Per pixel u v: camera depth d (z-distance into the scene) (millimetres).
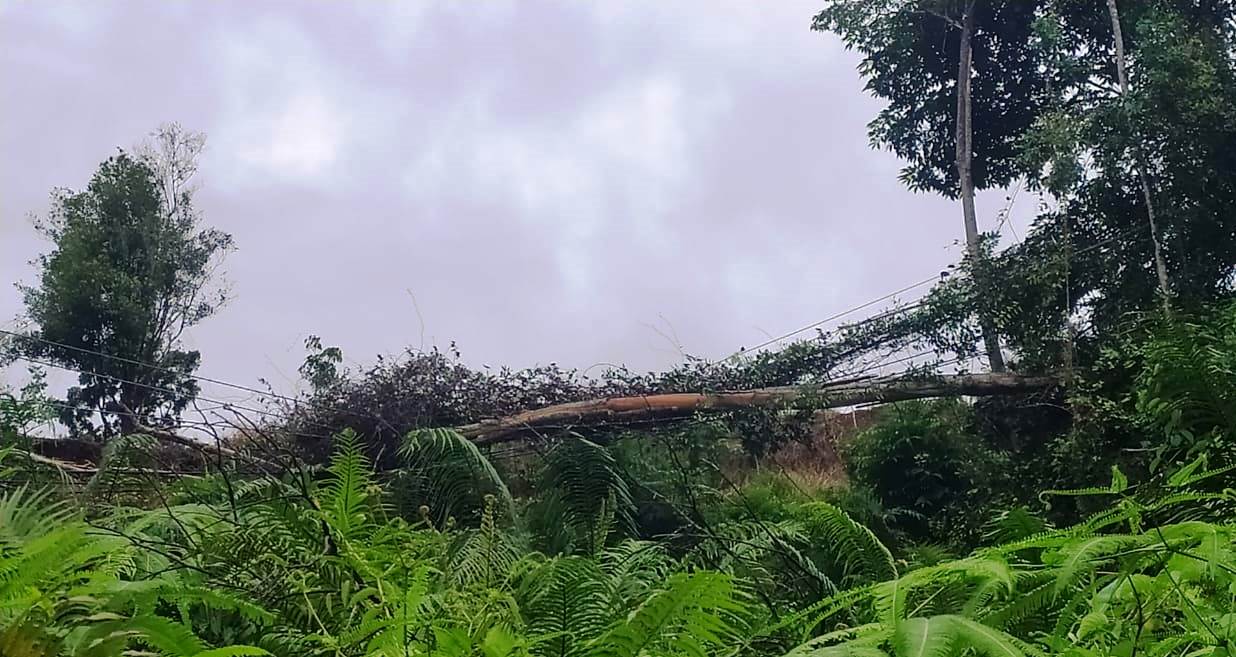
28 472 4406
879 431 9672
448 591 2219
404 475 5855
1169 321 5578
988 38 13578
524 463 8000
